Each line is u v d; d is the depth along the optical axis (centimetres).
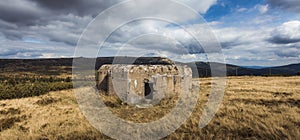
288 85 2872
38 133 1004
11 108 1592
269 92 2112
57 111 1434
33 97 2242
